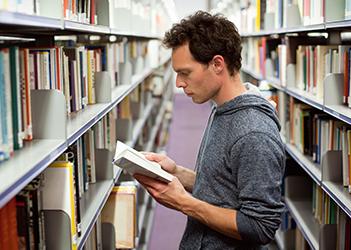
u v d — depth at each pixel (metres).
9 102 1.53
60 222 1.75
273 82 4.31
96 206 2.31
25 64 1.71
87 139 2.66
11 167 1.39
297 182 3.74
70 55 2.45
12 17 1.19
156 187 1.91
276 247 4.18
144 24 5.04
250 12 5.43
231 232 1.82
